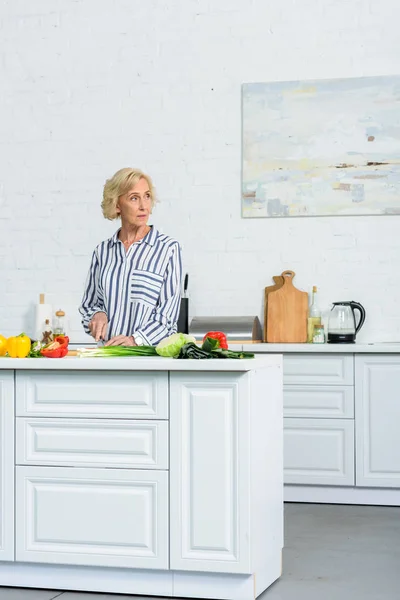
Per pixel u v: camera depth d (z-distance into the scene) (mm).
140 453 3121
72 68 5906
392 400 4957
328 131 5570
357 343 5398
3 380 3248
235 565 3014
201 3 5750
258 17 5680
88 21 5895
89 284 3934
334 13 5594
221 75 5719
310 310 5504
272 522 3311
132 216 3711
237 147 5688
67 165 5895
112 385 3152
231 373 3035
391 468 4957
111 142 5844
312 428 5059
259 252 5652
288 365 5094
